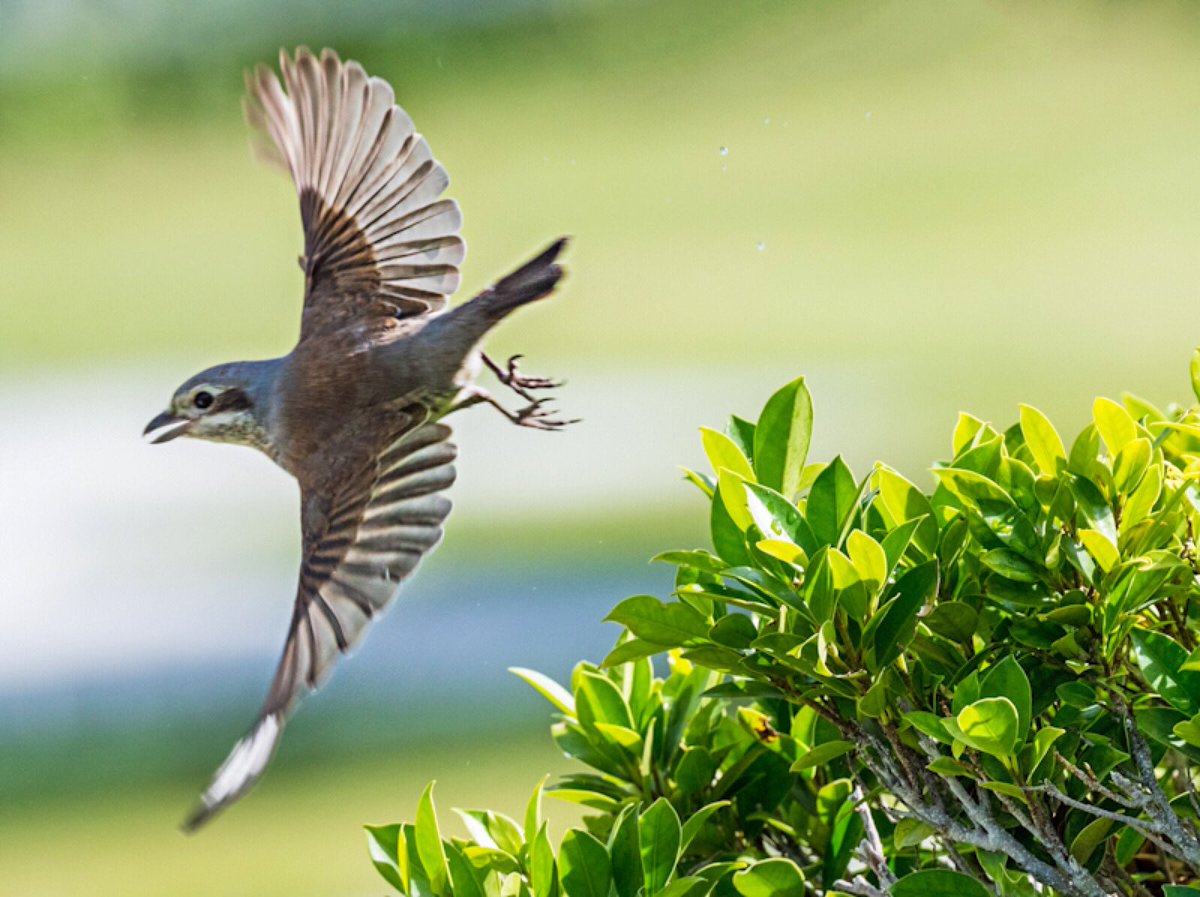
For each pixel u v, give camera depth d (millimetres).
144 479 19969
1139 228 27203
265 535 17797
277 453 5453
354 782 12281
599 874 3420
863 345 23094
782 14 39406
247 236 33625
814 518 3600
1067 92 34250
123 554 17312
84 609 15953
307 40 38031
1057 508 3576
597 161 34188
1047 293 24578
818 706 3512
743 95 36750
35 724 13641
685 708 4125
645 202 32094
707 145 35344
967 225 28203
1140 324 22938
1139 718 3285
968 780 3498
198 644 15055
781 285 25906
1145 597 3377
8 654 14992
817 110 35281
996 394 20266
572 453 19328
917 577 3400
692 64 38188
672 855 3416
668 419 20344
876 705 3338
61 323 28234
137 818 12078
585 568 15727
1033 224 27922
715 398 21094
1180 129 31703
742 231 29453
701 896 3320
